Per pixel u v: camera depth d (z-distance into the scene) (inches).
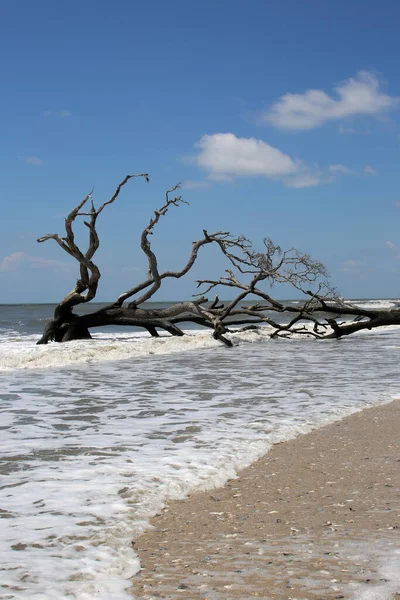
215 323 893.2
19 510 158.9
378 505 162.2
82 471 198.5
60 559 126.5
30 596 109.0
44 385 445.7
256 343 922.7
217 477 193.2
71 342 885.8
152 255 949.2
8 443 244.1
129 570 121.0
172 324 983.6
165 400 364.8
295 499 170.2
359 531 140.9
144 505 163.2
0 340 977.5
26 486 180.9
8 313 2379.4
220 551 130.3
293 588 109.6
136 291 974.4
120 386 436.1
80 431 269.7
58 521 150.3
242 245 946.7
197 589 110.7
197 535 141.6
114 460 214.2
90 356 667.4
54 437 256.2
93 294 947.3
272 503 166.9
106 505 163.2
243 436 257.1
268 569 119.0
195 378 483.5
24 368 583.5
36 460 214.2
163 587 112.1
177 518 155.0
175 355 722.2
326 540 135.1
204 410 327.0
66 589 112.1
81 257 914.1
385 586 109.5
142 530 145.9
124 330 1343.5
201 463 209.8
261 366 579.2
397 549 128.2
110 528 145.4
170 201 919.7
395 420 295.0
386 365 577.6
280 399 364.8
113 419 300.7
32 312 2491.4
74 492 174.9
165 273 965.8
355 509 159.0
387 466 206.2
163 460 214.1
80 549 132.1
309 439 255.3
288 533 141.1
